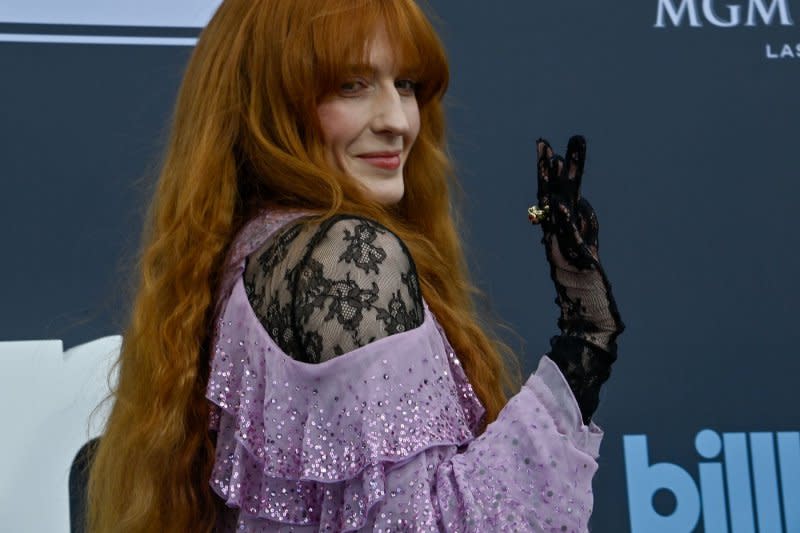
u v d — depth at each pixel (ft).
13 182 11.07
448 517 5.27
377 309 5.45
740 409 11.64
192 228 6.24
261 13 6.32
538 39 11.94
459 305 7.43
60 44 11.27
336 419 5.41
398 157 6.40
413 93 6.52
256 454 5.65
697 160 11.93
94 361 10.62
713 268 11.80
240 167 6.40
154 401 6.05
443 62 6.51
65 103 11.21
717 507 11.48
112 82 11.30
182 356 6.08
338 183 6.12
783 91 12.05
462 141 11.76
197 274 6.18
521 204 11.78
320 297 5.49
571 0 11.96
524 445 5.53
